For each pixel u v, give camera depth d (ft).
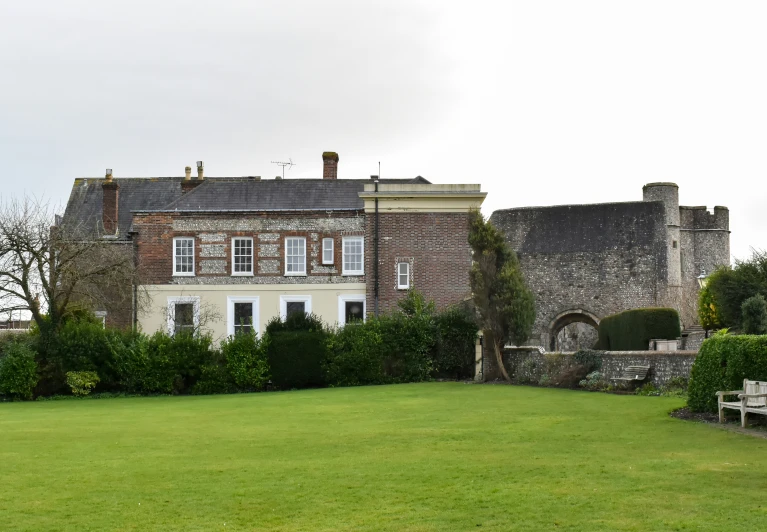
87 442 57.06
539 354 101.91
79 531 33.76
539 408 70.64
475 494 38.06
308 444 53.47
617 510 34.73
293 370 111.04
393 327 113.19
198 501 38.17
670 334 114.62
